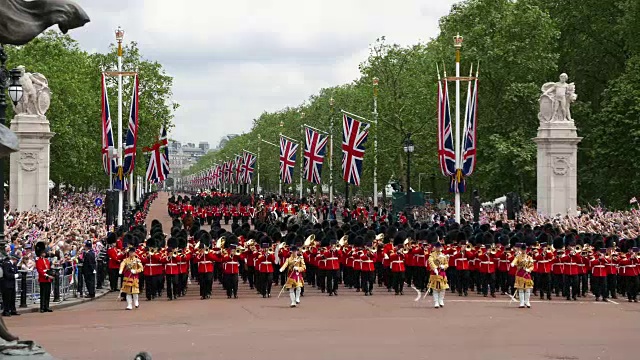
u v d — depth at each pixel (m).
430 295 41.22
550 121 66.00
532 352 23.61
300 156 134.75
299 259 36.41
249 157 140.75
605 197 81.69
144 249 40.47
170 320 31.31
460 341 25.55
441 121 58.50
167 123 97.38
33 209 65.31
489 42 80.88
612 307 36.38
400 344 24.91
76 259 41.16
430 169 92.19
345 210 84.44
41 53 87.12
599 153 77.62
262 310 34.53
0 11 12.93
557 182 65.94
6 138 13.10
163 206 159.88
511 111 82.50
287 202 103.62
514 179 81.38
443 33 96.81
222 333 27.47
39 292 36.78
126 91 94.25
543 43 81.19
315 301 38.38
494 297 40.78
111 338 26.41
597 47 87.69
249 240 46.59
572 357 22.89
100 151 96.94
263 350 23.81
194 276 49.69
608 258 39.69
